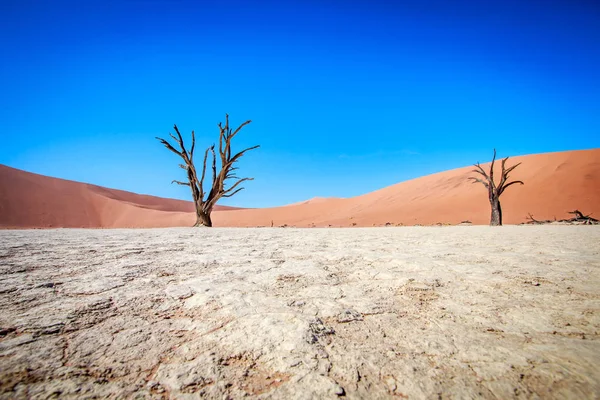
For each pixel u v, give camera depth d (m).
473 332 1.79
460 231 11.78
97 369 1.35
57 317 1.96
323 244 6.30
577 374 1.32
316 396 1.18
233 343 1.63
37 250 4.81
